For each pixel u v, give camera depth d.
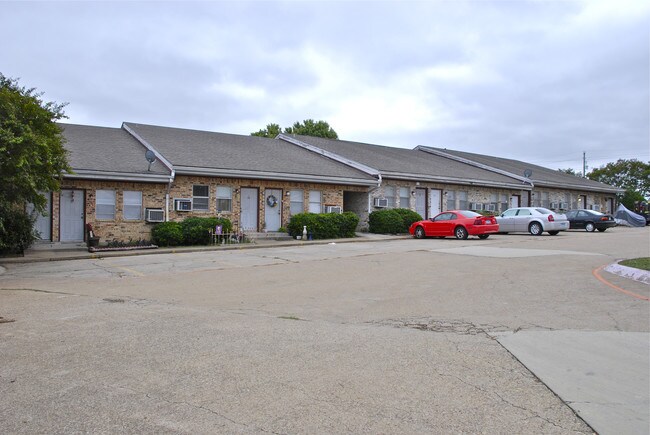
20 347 6.15
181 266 14.68
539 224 27.09
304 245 21.77
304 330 7.05
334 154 30.67
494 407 4.39
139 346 6.20
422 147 43.47
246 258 16.59
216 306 8.99
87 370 5.30
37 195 14.73
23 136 13.12
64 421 4.07
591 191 46.16
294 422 4.06
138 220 21.30
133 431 3.89
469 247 19.64
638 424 4.07
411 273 12.91
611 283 10.84
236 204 23.86
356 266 14.36
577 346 6.19
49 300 9.46
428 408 4.35
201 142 27.44
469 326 7.32
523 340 6.47
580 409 4.34
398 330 7.09
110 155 22.22
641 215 45.12
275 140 34.12
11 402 4.45
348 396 4.60
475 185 34.28
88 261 16.25
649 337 6.58
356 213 29.25
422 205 31.59
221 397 4.57
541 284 10.88
